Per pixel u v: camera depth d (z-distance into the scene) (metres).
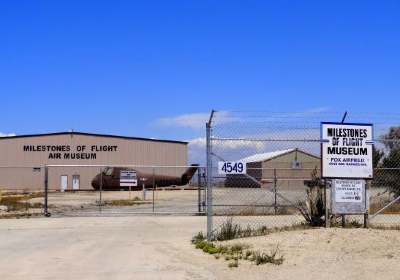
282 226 16.28
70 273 10.27
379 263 10.44
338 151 14.25
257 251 11.87
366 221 14.38
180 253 12.41
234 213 23.09
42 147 64.06
